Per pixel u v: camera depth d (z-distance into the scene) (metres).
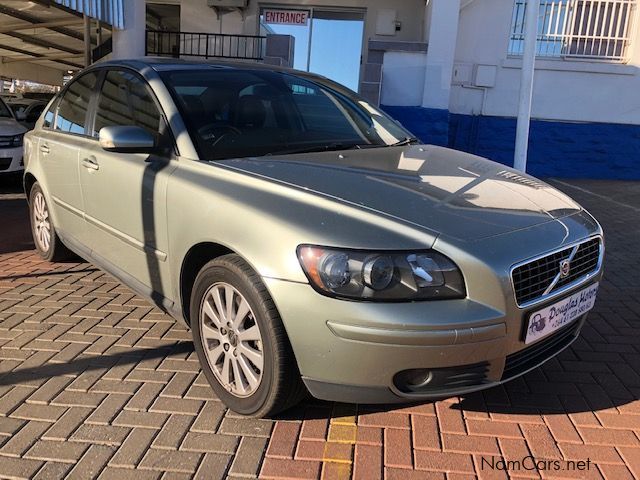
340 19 11.94
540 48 11.25
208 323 3.00
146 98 3.60
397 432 2.80
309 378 2.53
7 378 3.23
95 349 3.59
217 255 3.00
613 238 6.67
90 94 4.35
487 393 3.16
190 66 3.82
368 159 3.29
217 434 2.75
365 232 2.46
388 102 10.45
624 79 11.22
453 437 2.77
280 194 2.71
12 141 9.25
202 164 3.11
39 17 10.65
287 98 3.88
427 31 10.66
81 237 4.34
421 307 2.38
